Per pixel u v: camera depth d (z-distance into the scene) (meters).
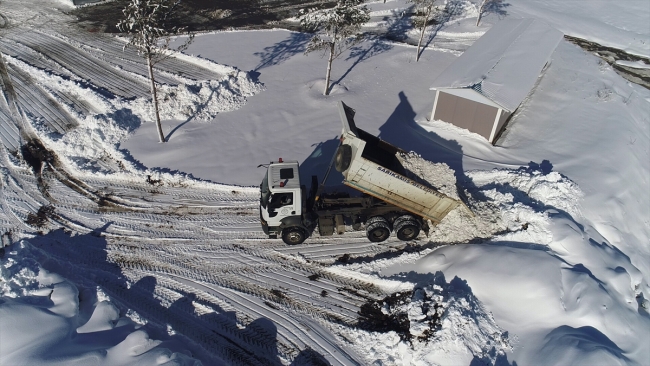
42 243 13.48
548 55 21.75
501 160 16.92
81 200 15.20
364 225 14.04
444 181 13.26
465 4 32.84
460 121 18.53
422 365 10.10
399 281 12.41
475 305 11.11
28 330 9.82
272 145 17.69
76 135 17.33
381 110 20.05
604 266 12.00
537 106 20.39
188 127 18.58
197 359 10.13
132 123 18.50
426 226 13.99
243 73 21.56
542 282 11.16
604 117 19.25
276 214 12.77
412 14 31.61
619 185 15.44
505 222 13.65
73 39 25.78
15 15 28.83
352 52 25.75
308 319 11.65
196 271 12.95
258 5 32.94
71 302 10.92
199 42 26.36
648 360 10.27
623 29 31.66
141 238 13.92
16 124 18.34
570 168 16.12
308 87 21.73
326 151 17.25
